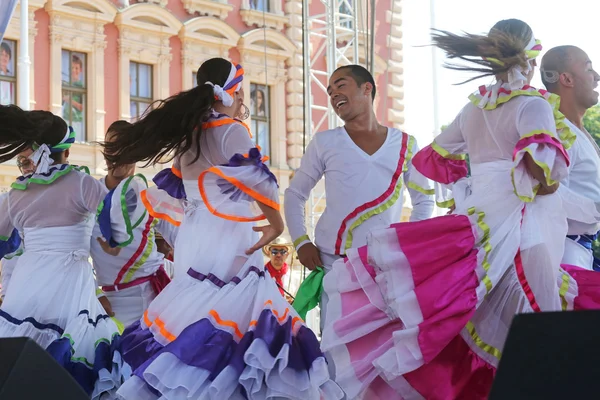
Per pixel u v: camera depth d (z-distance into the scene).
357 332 3.73
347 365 3.72
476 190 3.78
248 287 4.00
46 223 4.62
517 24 3.76
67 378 2.27
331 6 16.73
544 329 1.92
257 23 20.86
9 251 4.89
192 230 4.14
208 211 4.14
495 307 3.70
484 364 3.68
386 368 3.55
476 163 3.86
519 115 3.66
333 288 3.90
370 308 3.74
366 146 4.80
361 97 4.80
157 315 4.05
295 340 3.93
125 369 4.31
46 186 4.65
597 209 4.20
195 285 4.01
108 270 5.12
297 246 4.82
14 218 4.68
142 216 4.52
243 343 3.82
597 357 1.89
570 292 3.69
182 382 3.69
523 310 3.64
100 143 4.19
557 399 1.92
